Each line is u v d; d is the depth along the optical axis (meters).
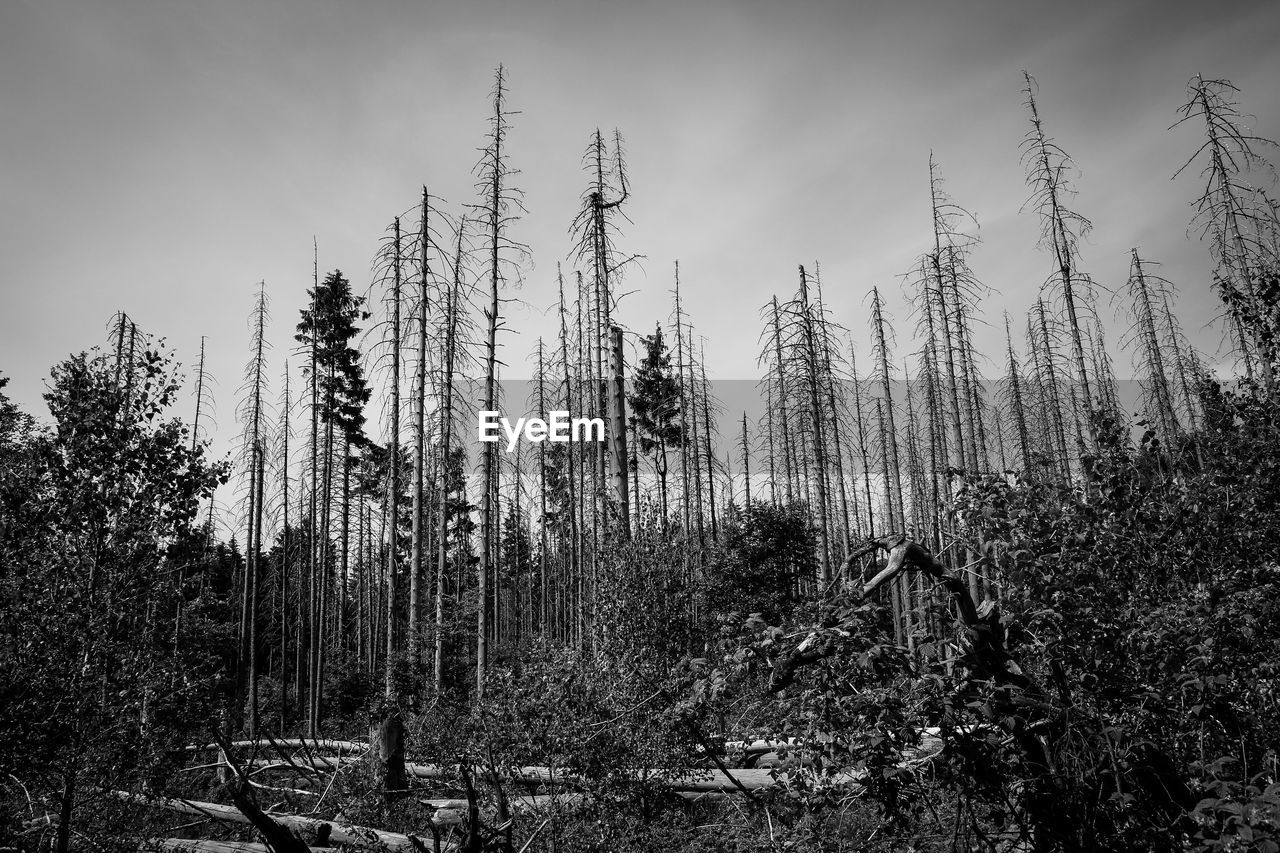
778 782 5.77
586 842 8.18
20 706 6.65
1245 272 9.30
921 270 21.03
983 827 5.47
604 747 8.83
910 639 5.40
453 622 19.33
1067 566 5.40
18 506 7.14
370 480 32.88
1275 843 3.71
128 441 7.69
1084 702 5.01
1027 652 5.41
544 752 9.11
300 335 25.86
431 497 27.77
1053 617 5.10
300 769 13.02
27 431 7.95
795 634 5.38
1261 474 6.10
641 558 12.56
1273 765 4.91
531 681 9.68
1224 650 4.98
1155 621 5.15
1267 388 6.96
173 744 7.81
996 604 5.45
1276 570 5.60
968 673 5.08
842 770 5.15
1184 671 4.88
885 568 5.69
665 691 9.02
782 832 6.43
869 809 5.66
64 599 7.07
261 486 26.28
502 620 39.91
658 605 11.92
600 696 9.24
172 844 9.63
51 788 7.06
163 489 7.77
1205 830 4.31
